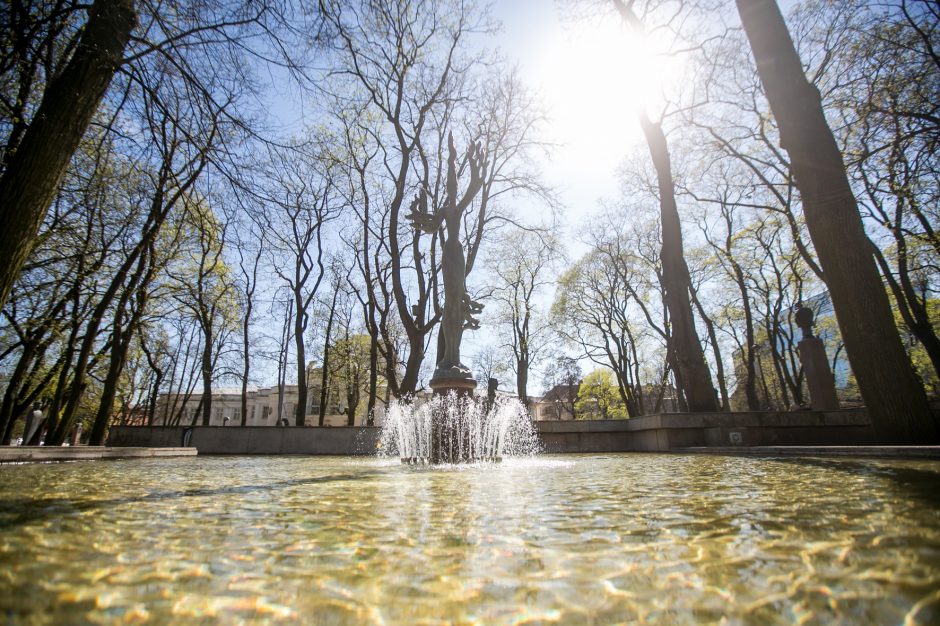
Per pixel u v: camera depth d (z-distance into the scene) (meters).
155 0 6.66
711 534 2.30
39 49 7.25
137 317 16.56
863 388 8.89
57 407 17.52
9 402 15.69
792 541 2.10
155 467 8.45
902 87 10.92
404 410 12.49
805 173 9.54
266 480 5.56
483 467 8.09
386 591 1.56
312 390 44.94
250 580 1.67
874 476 4.48
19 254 5.70
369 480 5.53
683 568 1.76
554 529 2.52
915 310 17.89
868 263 8.99
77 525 2.64
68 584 1.61
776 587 1.53
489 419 10.45
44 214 6.00
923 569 1.65
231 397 68.00
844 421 11.83
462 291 10.83
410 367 17.23
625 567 1.79
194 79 6.96
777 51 9.94
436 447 9.61
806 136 9.53
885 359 8.66
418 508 3.29
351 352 31.50
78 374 14.77
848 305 9.02
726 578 1.63
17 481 5.30
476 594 1.53
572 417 47.00
